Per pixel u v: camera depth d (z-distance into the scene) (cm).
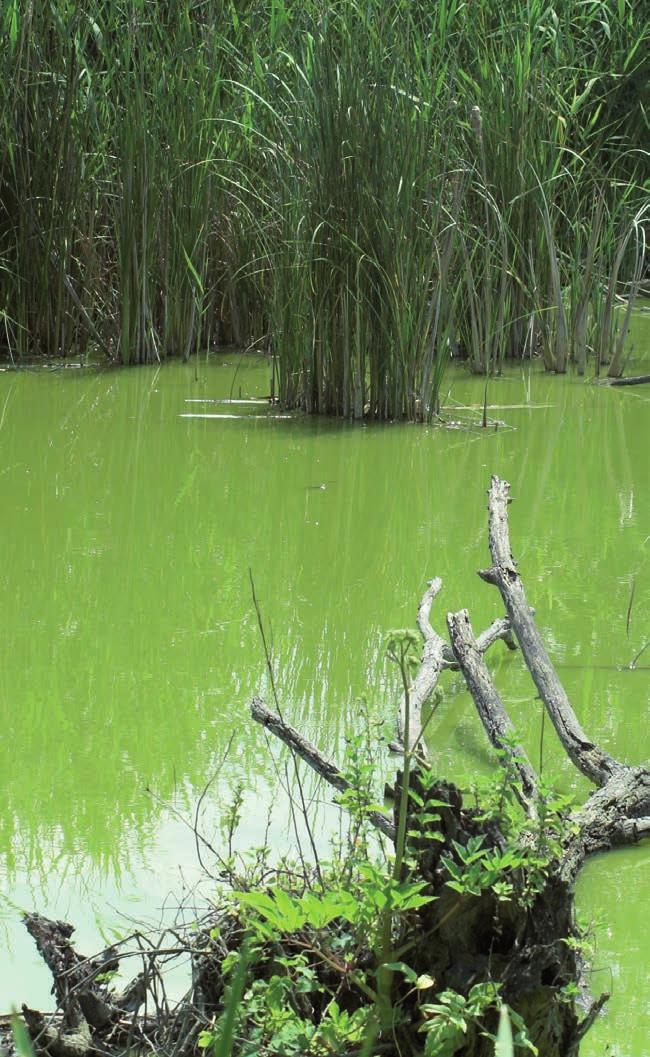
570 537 474
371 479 548
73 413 664
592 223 779
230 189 789
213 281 820
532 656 338
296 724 322
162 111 767
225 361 797
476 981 187
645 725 323
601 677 352
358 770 211
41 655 368
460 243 718
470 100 758
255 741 316
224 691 345
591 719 326
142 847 264
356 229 626
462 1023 172
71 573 436
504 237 725
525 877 191
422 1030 183
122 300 773
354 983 193
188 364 787
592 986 222
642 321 896
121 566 443
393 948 192
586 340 779
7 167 782
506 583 372
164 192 773
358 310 636
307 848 260
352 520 494
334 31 666
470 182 715
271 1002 181
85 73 798
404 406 650
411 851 193
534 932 190
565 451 594
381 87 613
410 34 698
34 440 611
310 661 364
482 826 195
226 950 198
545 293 783
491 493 435
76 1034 198
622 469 565
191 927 218
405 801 188
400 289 630
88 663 363
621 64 877
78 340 816
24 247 789
